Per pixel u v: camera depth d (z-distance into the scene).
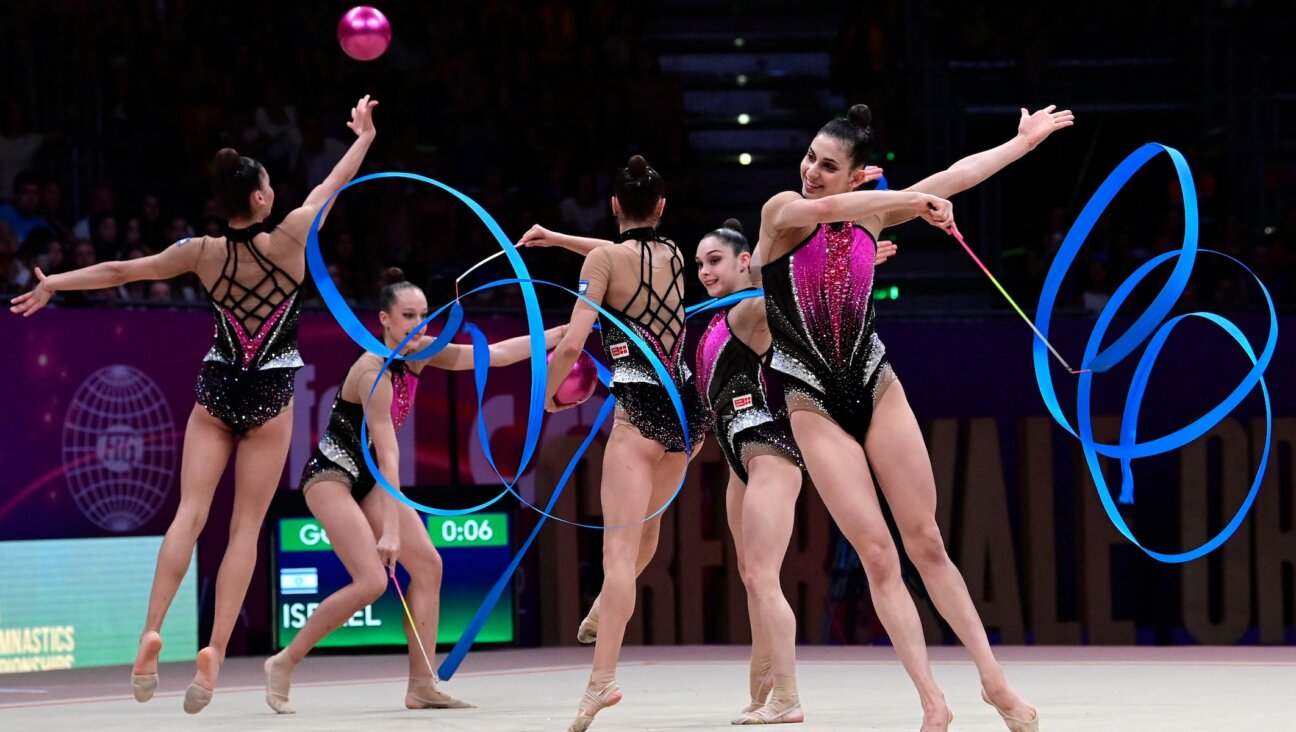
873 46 29.20
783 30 30.77
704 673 15.22
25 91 24.92
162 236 23.52
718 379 10.38
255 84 27.00
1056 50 29.22
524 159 27.53
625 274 10.33
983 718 10.23
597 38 29.44
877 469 8.39
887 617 8.21
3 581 17.16
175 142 26.00
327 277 10.30
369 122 11.41
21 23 25.61
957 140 27.94
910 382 20.75
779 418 10.51
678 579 19.81
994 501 19.92
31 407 17.83
